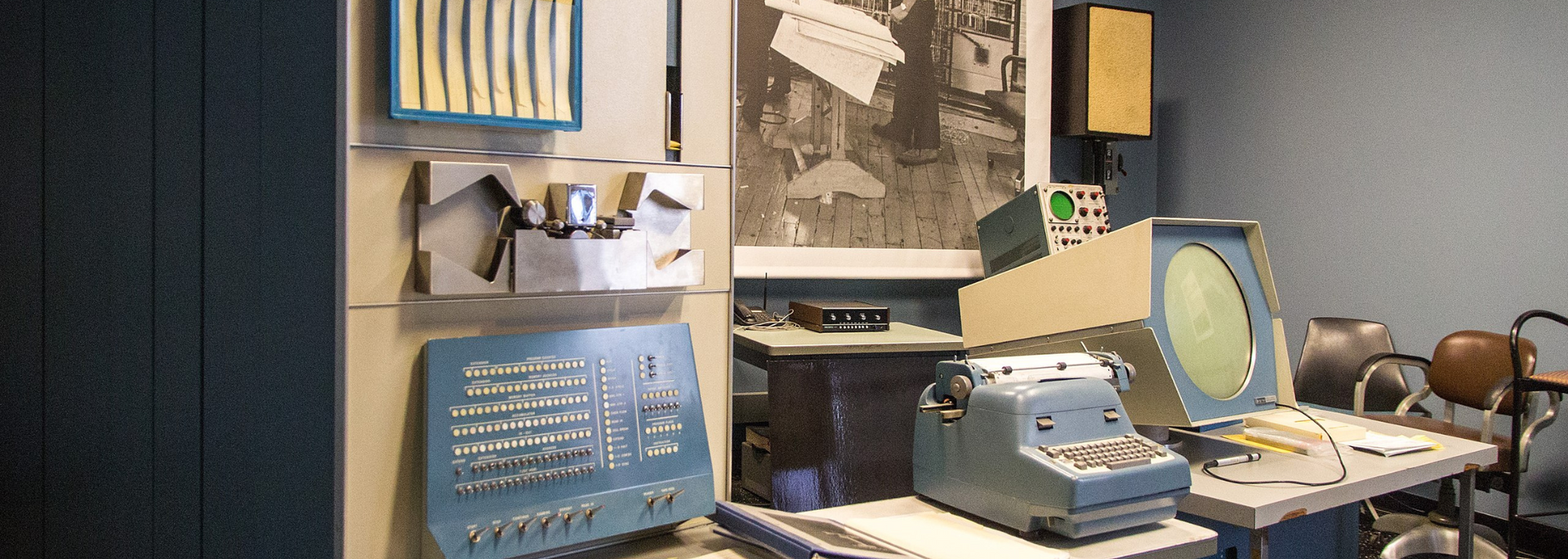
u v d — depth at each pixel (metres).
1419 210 3.71
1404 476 1.91
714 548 1.42
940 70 3.20
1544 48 3.33
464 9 1.29
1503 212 3.46
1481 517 3.60
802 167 2.93
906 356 2.39
